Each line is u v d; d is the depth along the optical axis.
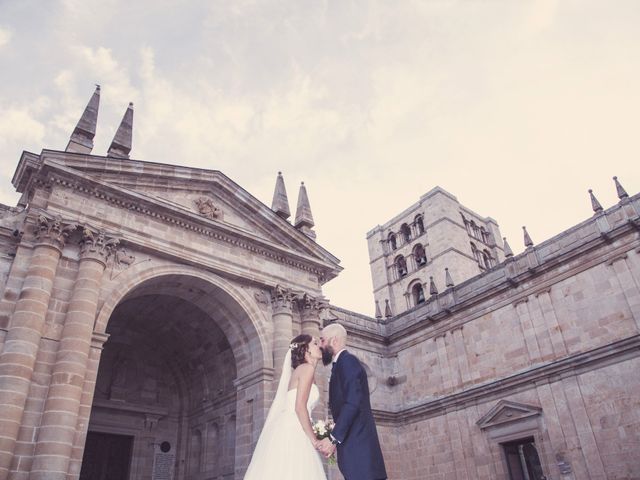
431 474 33.56
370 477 5.33
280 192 33.59
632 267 26.89
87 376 20.61
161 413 32.06
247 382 27.00
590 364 27.17
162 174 26.52
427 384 36.19
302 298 29.56
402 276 63.19
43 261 20.95
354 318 39.53
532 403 29.19
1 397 17.89
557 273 30.20
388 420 36.62
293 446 5.81
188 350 32.56
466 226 65.00
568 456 26.73
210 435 30.06
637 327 25.91
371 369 38.16
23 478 17.53
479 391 32.06
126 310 30.02
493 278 34.22
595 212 29.33
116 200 24.53
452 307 35.72
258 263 29.19
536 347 30.06
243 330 28.09
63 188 23.19
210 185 28.81
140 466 30.33
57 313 20.88
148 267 24.73
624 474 24.48
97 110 26.97
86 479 28.48
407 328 38.72
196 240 27.00
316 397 6.69
